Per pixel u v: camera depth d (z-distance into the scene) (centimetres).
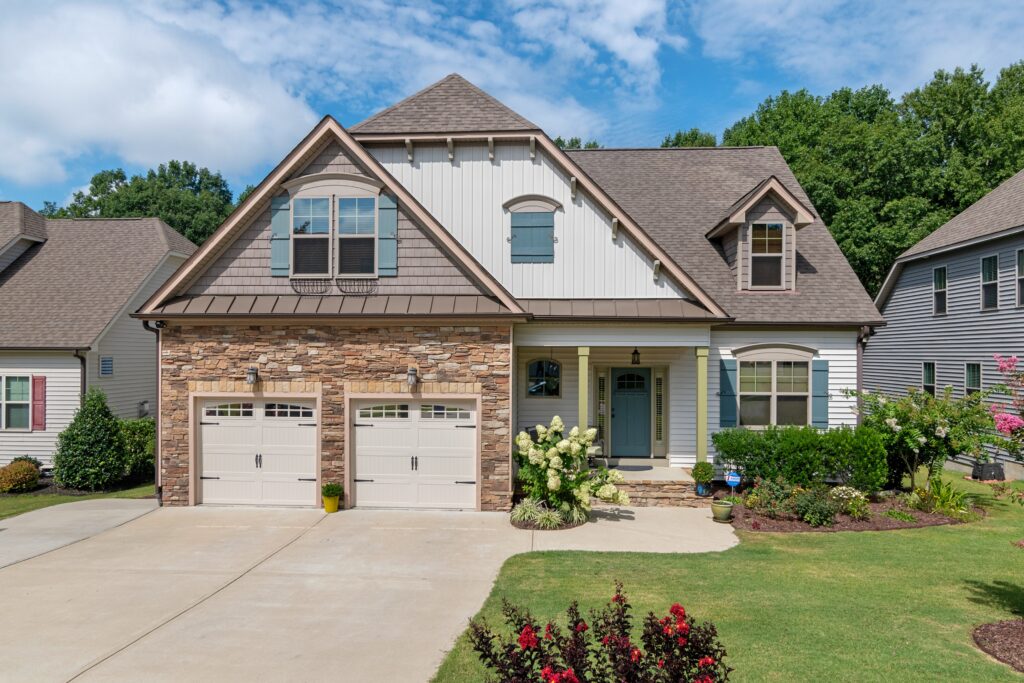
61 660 605
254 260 1248
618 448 1497
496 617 696
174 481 1231
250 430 1230
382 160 1381
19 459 1591
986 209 1892
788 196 1408
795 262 1506
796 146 3444
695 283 1288
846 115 3806
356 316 1174
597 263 1338
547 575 835
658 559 906
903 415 1273
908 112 3662
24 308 1808
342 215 1244
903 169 3019
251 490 1231
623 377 1495
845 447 1217
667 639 398
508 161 1360
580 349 1276
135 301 1912
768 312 1402
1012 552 940
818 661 579
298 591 788
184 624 689
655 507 1246
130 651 624
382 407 1216
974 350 1831
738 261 1444
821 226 1611
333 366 1210
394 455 1214
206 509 1212
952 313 1938
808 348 1405
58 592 786
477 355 1195
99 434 1533
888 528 1081
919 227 2819
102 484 1541
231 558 918
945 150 3312
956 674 557
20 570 871
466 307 1198
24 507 1291
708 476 1227
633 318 1241
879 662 579
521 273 1345
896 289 2269
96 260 2019
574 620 436
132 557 926
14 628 679
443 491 1208
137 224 2188
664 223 1600
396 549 961
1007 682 542
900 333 2238
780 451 1230
